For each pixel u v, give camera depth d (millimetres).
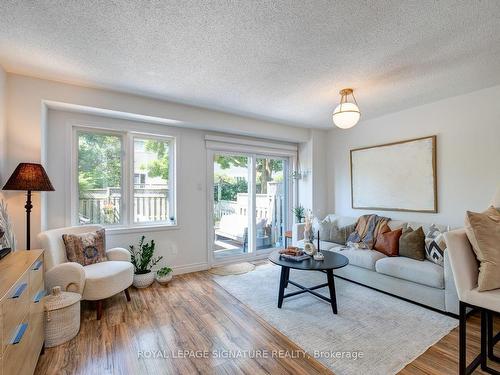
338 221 4230
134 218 3512
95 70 2473
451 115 3246
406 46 2064
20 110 2529
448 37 1941
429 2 1575
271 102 3371
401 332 2152
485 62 2332
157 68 2439
